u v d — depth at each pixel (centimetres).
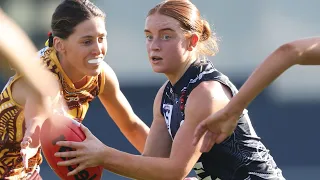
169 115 1421
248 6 3569
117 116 1677
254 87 1086
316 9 3559
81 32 1400
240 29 3569
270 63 1073
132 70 3581
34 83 1041
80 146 1292
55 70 1434
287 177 3234
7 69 973
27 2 3681
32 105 1303
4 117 1426
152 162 1330
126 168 1320
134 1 3597
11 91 1392
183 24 1357
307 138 3494
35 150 1327
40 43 3656
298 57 1059
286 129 3506
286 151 3491
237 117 1123
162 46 1354
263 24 3566
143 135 1700
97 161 1302
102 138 3438
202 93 1326
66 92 1471
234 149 1352
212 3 3562
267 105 3519
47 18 3675
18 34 940
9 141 1452
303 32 3566
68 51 1418
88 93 1525
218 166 1372
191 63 1386
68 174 1314
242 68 3569
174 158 1335
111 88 1593
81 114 1539
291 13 3566
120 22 3597
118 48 3594
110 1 3584
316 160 3472
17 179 1521
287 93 3525
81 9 1402
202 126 1148
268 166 1384
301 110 3516
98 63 1426
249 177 1369
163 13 1355
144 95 3544
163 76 3569
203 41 1416
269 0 3559
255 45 3569
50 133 1314
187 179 1567
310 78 3516
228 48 3569
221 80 1352
